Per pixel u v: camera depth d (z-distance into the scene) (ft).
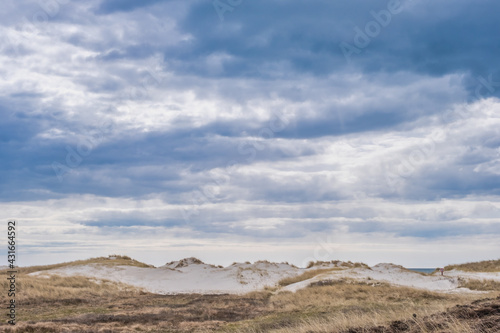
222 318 74.49
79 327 60.70
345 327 39.50
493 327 27.73
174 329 63.36
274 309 81.87
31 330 56.08
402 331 33.86
